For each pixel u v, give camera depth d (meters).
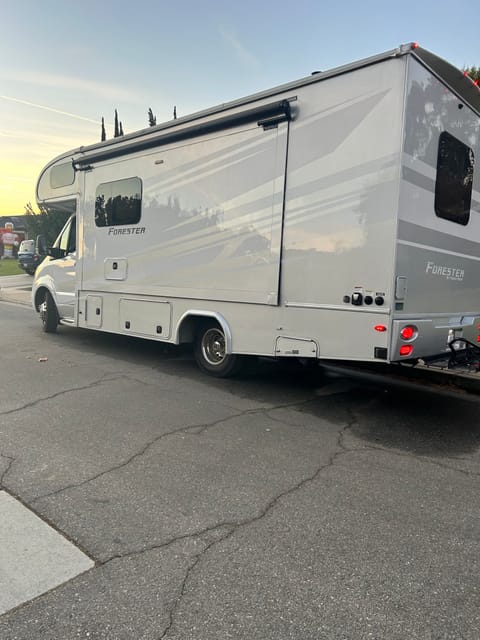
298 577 2.44
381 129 4.27
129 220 6.77
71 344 8.45
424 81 4.37
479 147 5.33
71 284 8.20
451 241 4.99
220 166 5.54
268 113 4.99
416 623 2.16
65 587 2.33
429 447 4.23
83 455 3.81
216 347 6.26
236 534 2.80
